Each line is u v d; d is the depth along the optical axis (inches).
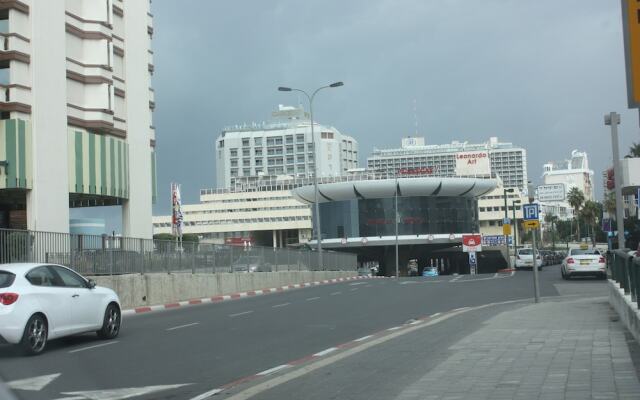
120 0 1984.5
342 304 899.4
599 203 5032.0
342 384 350.3
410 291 1136.8
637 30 351.3
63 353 488.4
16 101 1540.4
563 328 535.2
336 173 7096.5
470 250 2906.0
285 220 6338.6
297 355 465.1
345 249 3892.7
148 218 2057.1
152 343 540.7
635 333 442.9
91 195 1831.9
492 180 3937.0
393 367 395.5
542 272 1995.6
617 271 659.4
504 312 696.4
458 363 395.9
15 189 1558.8
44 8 1628.9
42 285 495.8
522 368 369.7
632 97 350.6
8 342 458.9
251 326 656.4
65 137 1688.0
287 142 7204.7
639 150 2549.2
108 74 1829.5
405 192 3737.7
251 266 1364.4
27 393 343.0
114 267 932.6
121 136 1962.4
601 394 298.7
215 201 6510.8
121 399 328.5
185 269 1115.9
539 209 815.1
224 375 391.9
